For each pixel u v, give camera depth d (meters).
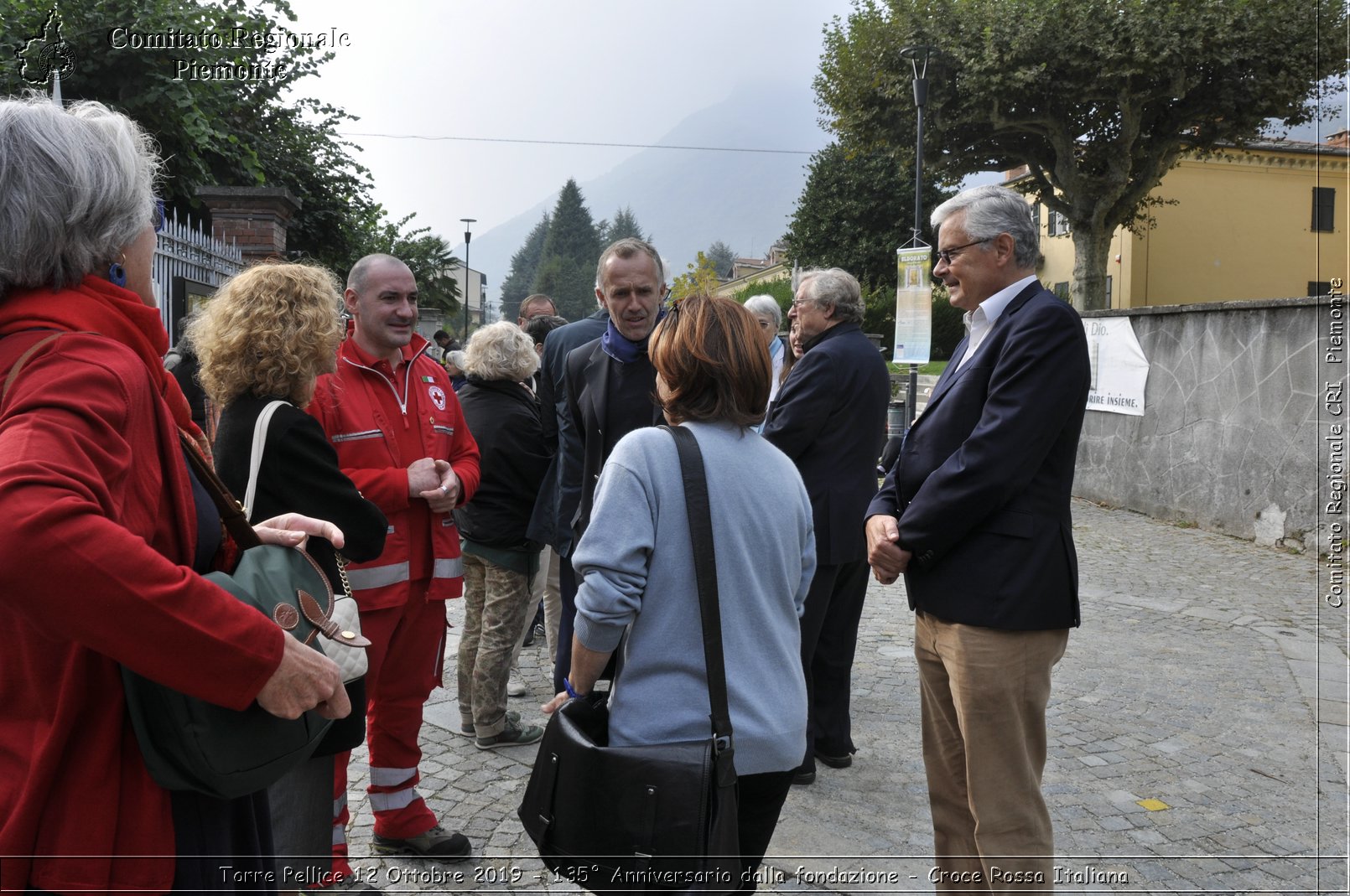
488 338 3.90
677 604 1.75
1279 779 3.63
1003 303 2.39
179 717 1.15
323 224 14.33
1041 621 2.22
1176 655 5.23
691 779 1.61
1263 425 8.25
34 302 1.18
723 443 1.85
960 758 2.49
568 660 3.67
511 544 3.75
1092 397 10.62
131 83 9.30
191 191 10.27
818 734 3.74
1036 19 20.42
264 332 2.19
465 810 3.29
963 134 23.39
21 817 1.11
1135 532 8.81
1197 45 19.38
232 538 1.47
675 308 1.94
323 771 2.19
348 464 2.76
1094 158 23.03
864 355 3.61
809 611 3.50
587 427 3.50
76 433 1.08
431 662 2.93
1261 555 7.82
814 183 39.25
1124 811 3.37
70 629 1.04
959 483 2.21
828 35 23.94
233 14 10.12
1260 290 29.62
